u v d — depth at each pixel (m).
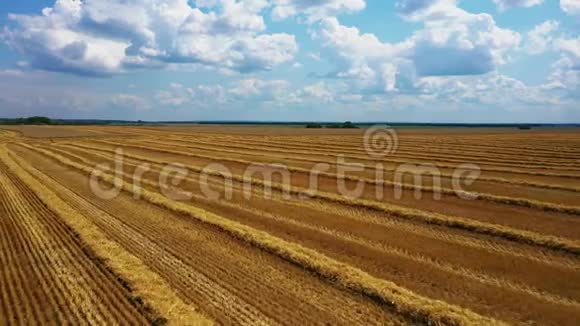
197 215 18.73
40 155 46.00
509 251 14.43
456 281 12.07
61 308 10.45
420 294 11.29
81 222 17.66
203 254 14.12
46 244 15.20
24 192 24.88
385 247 14.88
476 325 9.36
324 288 11.52
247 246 14.95
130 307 10.45
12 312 10.27
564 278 12.23
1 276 12.36
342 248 14.79
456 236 16.06
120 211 20.23
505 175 29.00
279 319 9.85
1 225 17.69
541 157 40.12
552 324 9.77
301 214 19.41
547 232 16.17
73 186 26.78
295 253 13.66
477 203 20.94
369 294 11.02
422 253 14.27
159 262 13.42
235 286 11.62
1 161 40.16
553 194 22.44
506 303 10.77
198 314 9.93
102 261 13.35
